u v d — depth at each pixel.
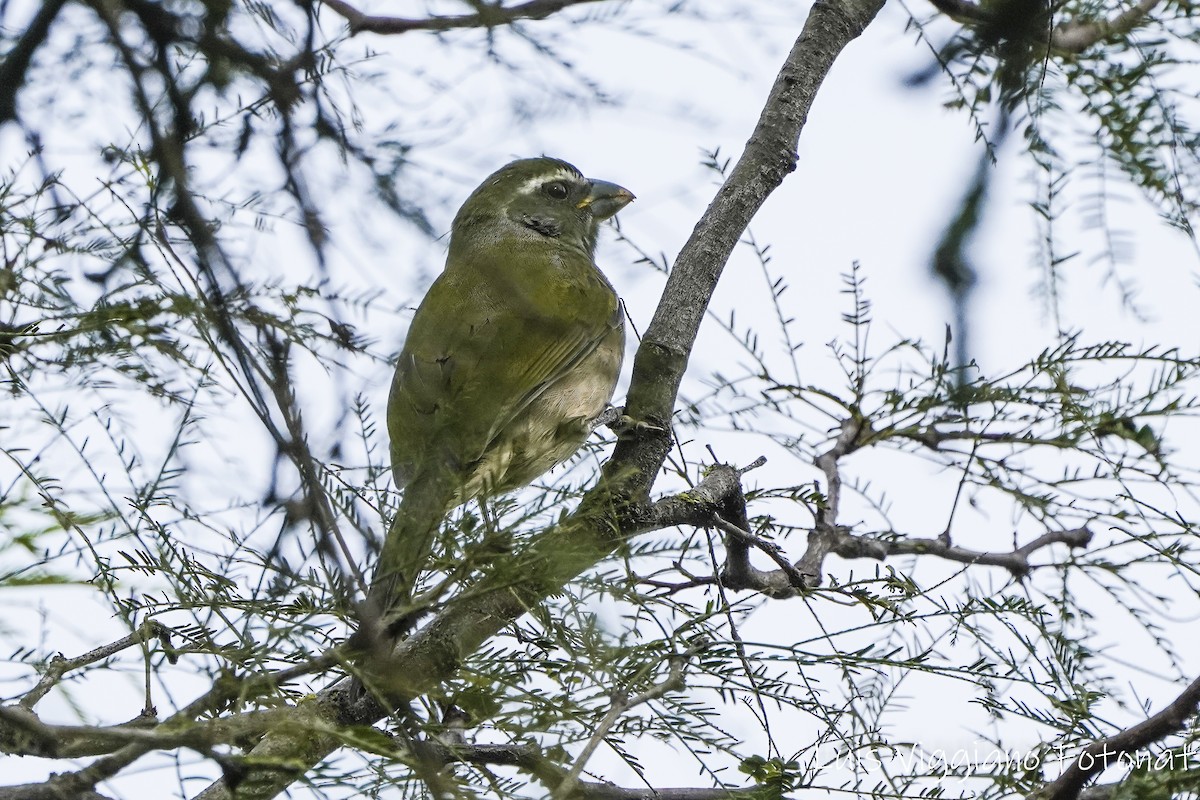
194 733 5.51
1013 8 4.85
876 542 9.94
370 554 5.84
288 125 5.65
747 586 9.37
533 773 6.35
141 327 7.31
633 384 8.67
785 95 9.02
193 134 6.38
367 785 5.78
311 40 5.70
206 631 6.88
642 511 8.38
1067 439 9.18
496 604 7.31
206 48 5.58
